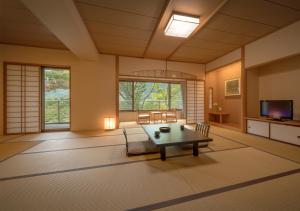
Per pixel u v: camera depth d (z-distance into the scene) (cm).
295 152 257
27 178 175
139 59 503
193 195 144
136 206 129
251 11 254
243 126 409
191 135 256
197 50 439
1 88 393
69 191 150
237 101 519
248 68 392
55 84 645
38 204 132
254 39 363
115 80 480
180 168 200
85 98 456
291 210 123
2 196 142
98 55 462
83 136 375
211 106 592
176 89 792
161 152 227
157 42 384
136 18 279
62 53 436
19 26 310
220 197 140
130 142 306
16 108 406
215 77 602
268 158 232
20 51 404
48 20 239
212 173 186
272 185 159
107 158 234
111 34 344
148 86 774
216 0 225
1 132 393
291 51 291
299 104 335
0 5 242
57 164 212
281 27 307
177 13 253
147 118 637
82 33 285
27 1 193
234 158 233
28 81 413
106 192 149
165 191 150
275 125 331
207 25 300
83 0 228
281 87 370
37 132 417
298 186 157
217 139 343
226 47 415
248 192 147
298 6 240
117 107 481
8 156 242
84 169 197
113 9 252
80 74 452
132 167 204
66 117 580
